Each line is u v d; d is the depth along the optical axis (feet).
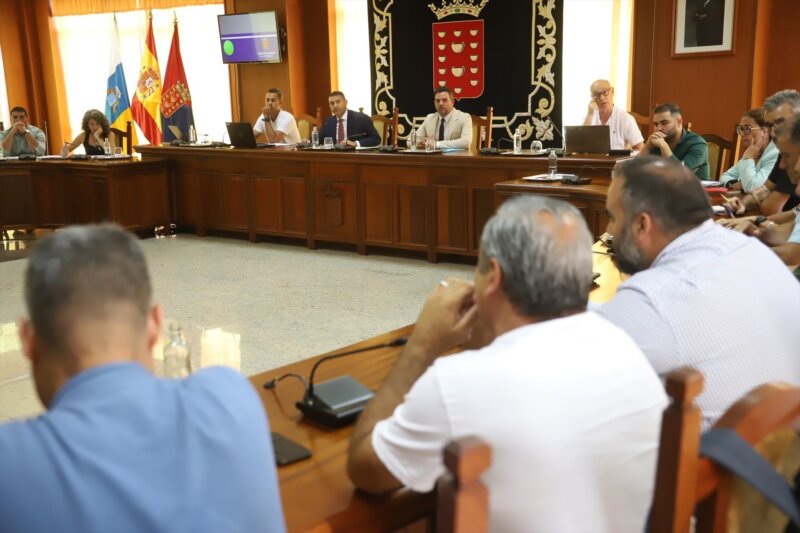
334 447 4.85
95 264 2.93
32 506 2.59
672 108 15.70
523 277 3.71
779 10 21.25
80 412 2.77
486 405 3.33
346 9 28.73
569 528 3.44
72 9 35.17
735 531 3.71
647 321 5.05
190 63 32.32
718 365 4.99
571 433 3.37
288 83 29.53
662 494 3.30
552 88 25.21
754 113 14.69
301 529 3.84
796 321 5.32
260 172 22.43
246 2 29.81
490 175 18.52
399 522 4.12
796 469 3.98
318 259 20.67
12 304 17.02
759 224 10.64
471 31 26.25
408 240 20.21
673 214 5.45
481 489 2.64
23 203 24.26
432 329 4.40
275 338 14.12
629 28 23.67
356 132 23.58
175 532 2.70
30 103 36.94
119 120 32.14
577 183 15.74
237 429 2.95
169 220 24.67
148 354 3.13
